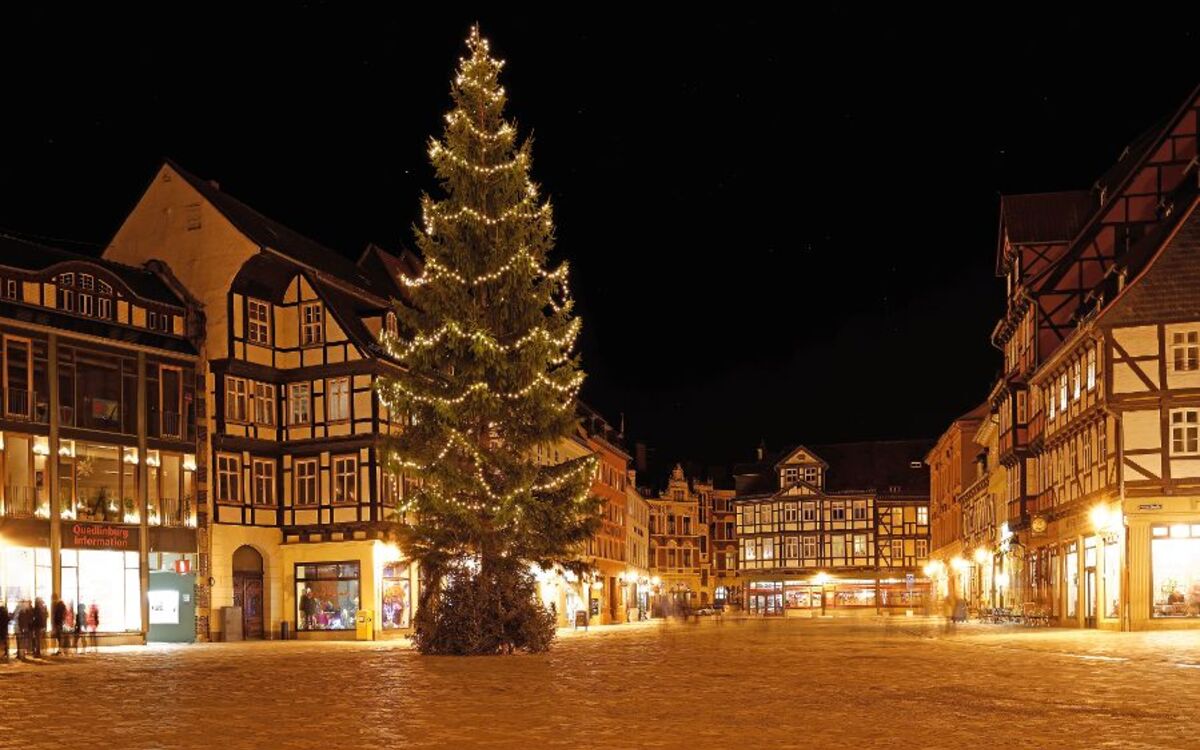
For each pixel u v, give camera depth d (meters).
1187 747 10.78
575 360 28.27
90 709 15.12
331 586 45.12
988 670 20.38
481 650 26.70
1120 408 35.66
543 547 27.45
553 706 14.67
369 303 49.41
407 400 27.19
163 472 41.12
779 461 104.94
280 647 36.06
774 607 103.56
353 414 45.41
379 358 45.69
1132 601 34.94
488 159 27.84
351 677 20.17
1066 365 41.28
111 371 39.47
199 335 43.34
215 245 44.62
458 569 27.19
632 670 21.33
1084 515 39.31
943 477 84.75
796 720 13.03
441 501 26.56
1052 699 15.08
